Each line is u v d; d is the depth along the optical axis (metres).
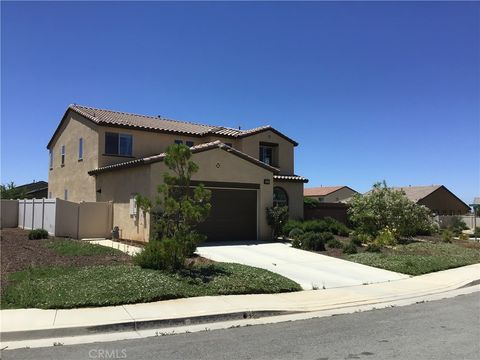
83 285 10.30
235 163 21.67
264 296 10.95
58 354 6.63
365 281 13.71
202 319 8.84
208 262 14.60
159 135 26.56
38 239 19.72
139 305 9.48
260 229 22.41
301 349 6.98
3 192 45.28
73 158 28.22
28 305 9.14
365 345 7.22
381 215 24.00
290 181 28.92
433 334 7.95
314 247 19.55
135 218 19.94
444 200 54.72
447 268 16.86
